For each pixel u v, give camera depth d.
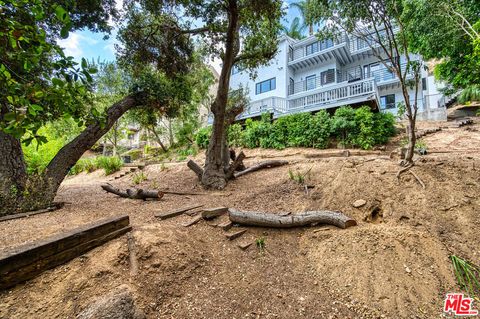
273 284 2.77
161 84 7.70
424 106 14.95
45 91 1.59
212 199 5.39
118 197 6.21
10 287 2.14
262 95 18.70
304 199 4.70
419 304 2.41
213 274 2.85
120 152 21.42
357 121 9.26
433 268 2.77
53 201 5.38
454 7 7.11
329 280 2.80
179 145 16.97
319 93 13.57
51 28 4.59
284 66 17.77
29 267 2.26
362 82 11.80
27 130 1.58
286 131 10.97
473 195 3.74
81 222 3.76
